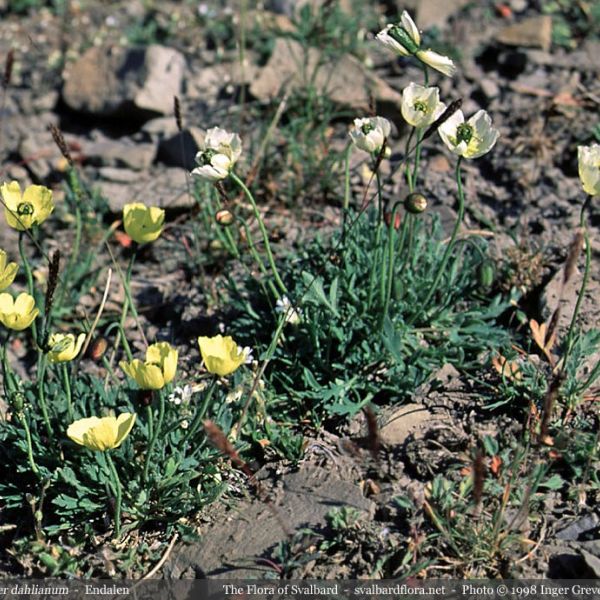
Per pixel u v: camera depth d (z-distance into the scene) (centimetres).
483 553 445
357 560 452
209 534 475
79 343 455
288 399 532
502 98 752
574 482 477
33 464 473
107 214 700
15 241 689
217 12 872
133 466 481
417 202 483
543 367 528
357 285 561
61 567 462
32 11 920
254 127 743
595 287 577
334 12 815
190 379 537
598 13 825
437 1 852
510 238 637
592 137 694
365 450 499
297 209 678
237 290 587
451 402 519
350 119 746
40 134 784
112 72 795
